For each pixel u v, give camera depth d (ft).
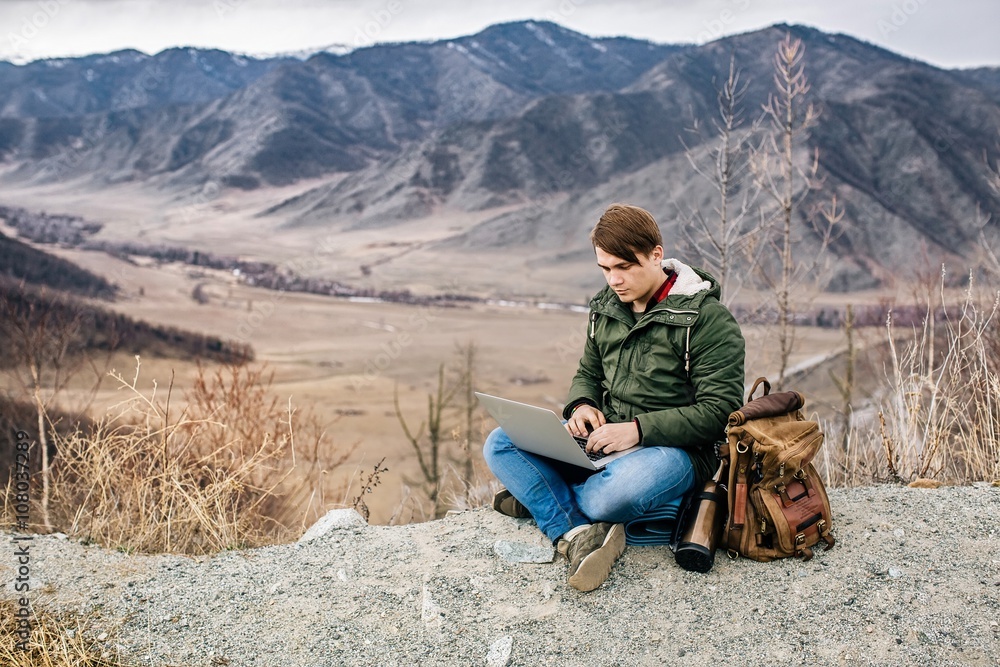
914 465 12.92
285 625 8.63
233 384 15.53
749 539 9.12
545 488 9.85
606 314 9.71
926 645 7.80
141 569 9.90
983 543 9.50
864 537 9.71
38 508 12.41
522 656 8.00
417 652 8.13
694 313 9.03
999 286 15.44
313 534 11.14
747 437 8.81
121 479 11.89
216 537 11.34
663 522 9.65
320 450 15.87
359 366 280.72
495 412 9.68
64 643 8.14
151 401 12.10
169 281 528.22
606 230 8.98
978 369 13.07
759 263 26.61
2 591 9.25
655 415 9.10
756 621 8.30
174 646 8.30
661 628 8.29
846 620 8.22
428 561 9.83
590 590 8.91
